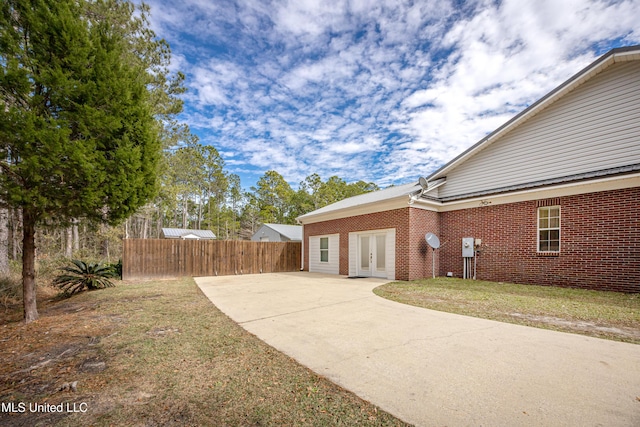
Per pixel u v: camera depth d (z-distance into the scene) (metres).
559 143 9.62
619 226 7.98
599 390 2.88
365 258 13.78
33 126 4.57
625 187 7.94
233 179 57.28
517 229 10.20
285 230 26.45
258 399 2.78
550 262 9.33
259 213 51.38
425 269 12.06
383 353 3.92
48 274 11.06
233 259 15.68
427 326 5.20
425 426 2.31
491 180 11.31
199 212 49.44
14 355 4.02
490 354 3.84
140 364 3.64
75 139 5.61
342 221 15.11
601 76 8.84
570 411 2.51
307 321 5.64
